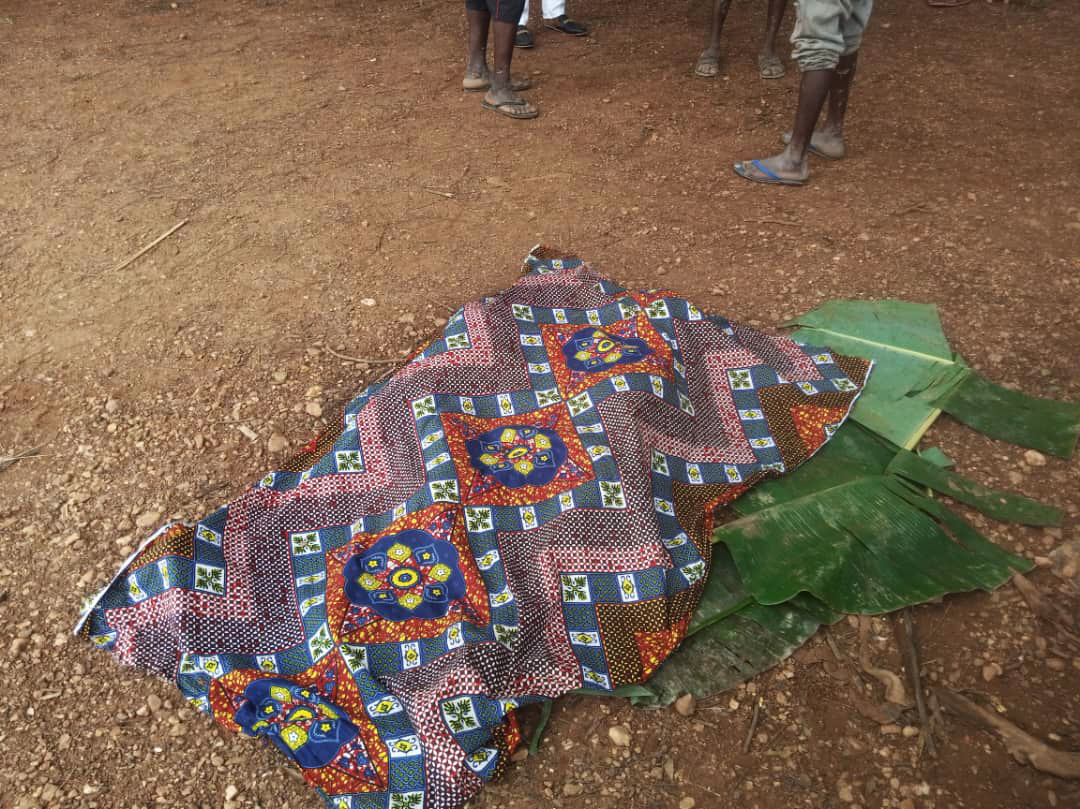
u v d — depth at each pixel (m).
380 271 3.97
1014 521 2.67
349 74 5.92
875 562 2.52
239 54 6.24
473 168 4.78
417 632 2.32
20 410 3.23
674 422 2.93
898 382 3.16
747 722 2.24
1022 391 3.17
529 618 2.36
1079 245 3.93
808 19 4.02
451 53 6.21
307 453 2.88
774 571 2.49
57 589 2.60
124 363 3.45
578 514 2.58
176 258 4.07
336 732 2.12
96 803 2.11
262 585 2.48
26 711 2.29
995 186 4.42
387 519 2.64
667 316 3.31
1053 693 2.25
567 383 3.05
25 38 6.44
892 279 3.80
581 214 4.37
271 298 3.81
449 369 3.03
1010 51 5.90
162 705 2.29
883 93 5.42
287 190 4.59
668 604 2.43
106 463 3.02
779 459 2.87
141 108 5.45
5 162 4.83
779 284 3.82
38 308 3.75
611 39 6.39
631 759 2.17
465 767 2.07
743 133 5.07
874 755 2.15
